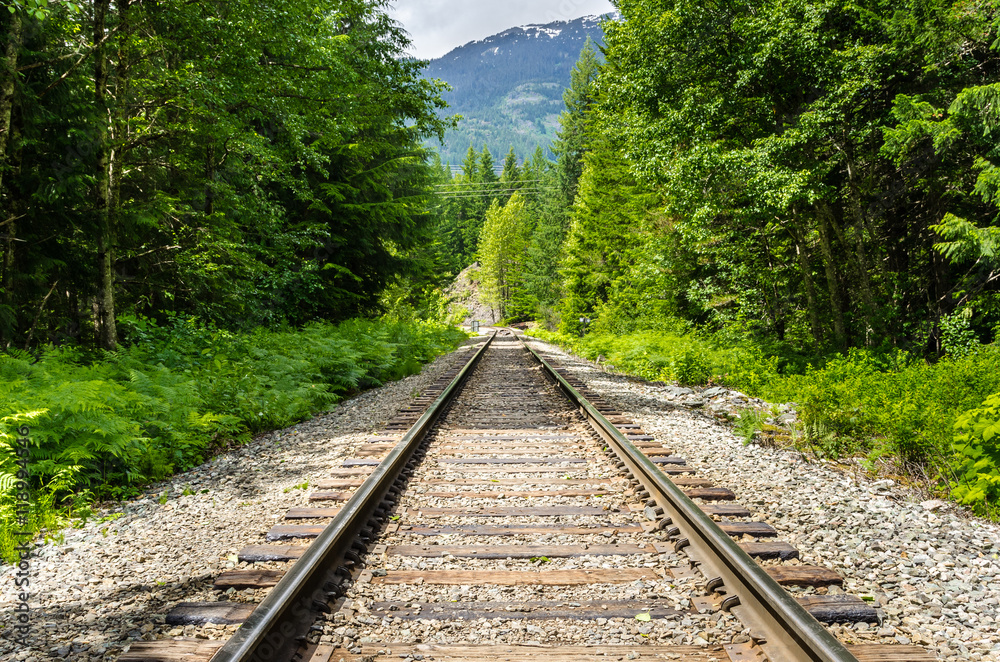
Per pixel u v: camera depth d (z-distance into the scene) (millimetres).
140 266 11438
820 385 9523
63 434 5152
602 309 27844
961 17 10789
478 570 3396
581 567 3490
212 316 13266
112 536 4203
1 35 7590
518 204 83500
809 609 2844
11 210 8328
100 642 2688
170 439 6270
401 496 4875
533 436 7238
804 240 16250
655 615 2873
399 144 20062
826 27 13195
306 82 12969
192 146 12000
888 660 2420
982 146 10922
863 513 4445
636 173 16016
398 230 21812
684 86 14781
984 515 4605
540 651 2578
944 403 7035
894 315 13867
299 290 16719
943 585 3268
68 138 8578
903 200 14398
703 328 19000
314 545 3109
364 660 2516
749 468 5738
